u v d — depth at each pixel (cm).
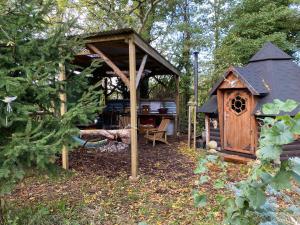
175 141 945
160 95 1242
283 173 116
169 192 444
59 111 329
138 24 1279
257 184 125
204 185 455
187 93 1240
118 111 1104
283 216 161
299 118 110
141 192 445
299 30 1134
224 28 1245
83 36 404
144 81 1218
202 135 830
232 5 1234
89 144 738
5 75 261
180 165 621
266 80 612
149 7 1254
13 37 282
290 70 639
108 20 1230
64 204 388
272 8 1066
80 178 518
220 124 661
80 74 350
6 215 320
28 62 293
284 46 1029
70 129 273
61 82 323
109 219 347
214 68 1124
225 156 623
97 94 333
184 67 1284
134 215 358
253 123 583
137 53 713
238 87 608
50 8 339
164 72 1091
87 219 344
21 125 287
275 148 113
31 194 433
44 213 330
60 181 494
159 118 1098
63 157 561
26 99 299
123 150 782
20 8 300
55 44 316
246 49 1045
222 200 149
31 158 254
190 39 1262
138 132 1063
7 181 257
